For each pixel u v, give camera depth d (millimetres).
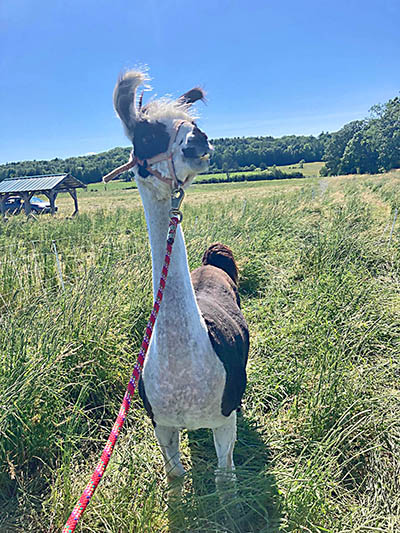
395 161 70250
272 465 3260
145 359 2436
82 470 3314
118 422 1922
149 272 5785
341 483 3102
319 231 8984
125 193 51969
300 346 4617
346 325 4805
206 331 2398
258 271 7367
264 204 16328
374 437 3342
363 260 7426
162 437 2627
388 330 4859
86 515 2771
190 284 2332
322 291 5648
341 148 76562
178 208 2152
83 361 4215
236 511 2688
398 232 9250
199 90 2320
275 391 3998
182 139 2045
